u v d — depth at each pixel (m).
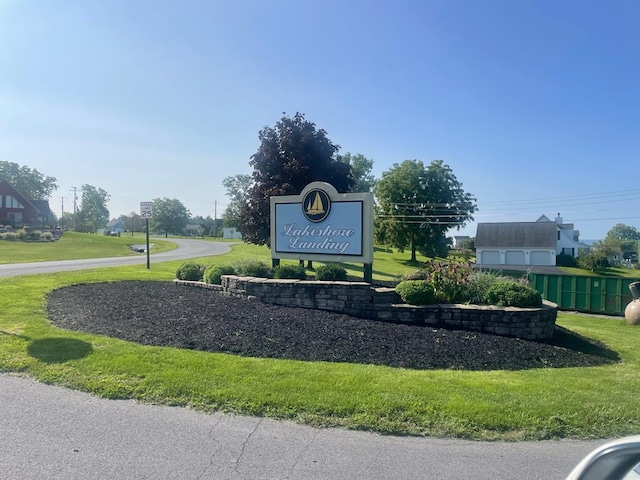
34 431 3.83
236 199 85.38
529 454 3.72
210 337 6.75
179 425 4.01
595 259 53.97
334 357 6.21
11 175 90.62
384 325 8.15
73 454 3.48
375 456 3.60
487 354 6.77
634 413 4.52
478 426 4.12
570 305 20.92
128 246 50.69
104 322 7.46
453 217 48.47
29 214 70.81
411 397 4.61
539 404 4.59
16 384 4.87
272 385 4.82
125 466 3.34
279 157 22.69
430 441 3.89
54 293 10.27
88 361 5.38
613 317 18.42
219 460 3.46
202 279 12.28
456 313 8.64
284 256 10.95
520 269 49.09
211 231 117.94
